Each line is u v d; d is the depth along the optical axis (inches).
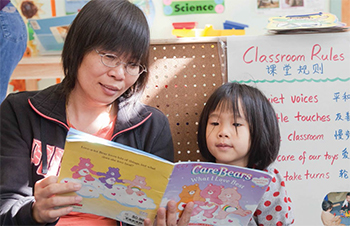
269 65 49.5
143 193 34.0
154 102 50.3
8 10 53.0
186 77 50.1
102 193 34.2
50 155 37.5
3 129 37.4
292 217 45.2
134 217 36.2
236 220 37.6
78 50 35.5
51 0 84.1
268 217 44.3
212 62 49.9
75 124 39.8
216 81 50.0
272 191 44.3
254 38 49.3
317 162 50.0
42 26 73.2
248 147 43.5
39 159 37.4
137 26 35.6
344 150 49.9
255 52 49.4
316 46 49.4
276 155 45.1
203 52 49.9
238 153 43.0
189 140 50.4
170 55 49.9
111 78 35.6
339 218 50.4
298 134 49.9
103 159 31.9
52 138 38.0
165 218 35.4
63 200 31.8
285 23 50.0
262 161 44.4
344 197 50.6
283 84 49.6
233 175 34.0
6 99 39.3
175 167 32.6
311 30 49.2
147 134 41.7
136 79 37.9
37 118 38.2
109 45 34.4
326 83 49.6
